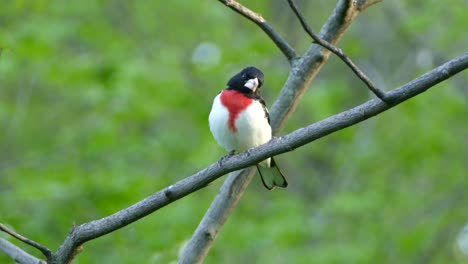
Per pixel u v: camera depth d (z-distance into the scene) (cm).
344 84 1527
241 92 693
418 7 1530
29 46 1180
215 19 1421
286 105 678
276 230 1205
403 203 1384
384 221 1347
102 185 1021
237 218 1270
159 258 1037
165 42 1487
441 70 481
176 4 1415
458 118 1457
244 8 592
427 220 1373
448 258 1491
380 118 1538
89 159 1172
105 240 1002
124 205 1019
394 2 1588
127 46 1322
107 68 1259
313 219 1298
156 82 1255
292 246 1243
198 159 1236
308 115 1552
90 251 985
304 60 660
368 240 1317
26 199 989
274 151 515
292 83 670
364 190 1395
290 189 1620
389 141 1484
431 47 1500
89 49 1427
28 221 944
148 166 1255
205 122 1331
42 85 1422
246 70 703
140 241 1035
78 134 1238
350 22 645
